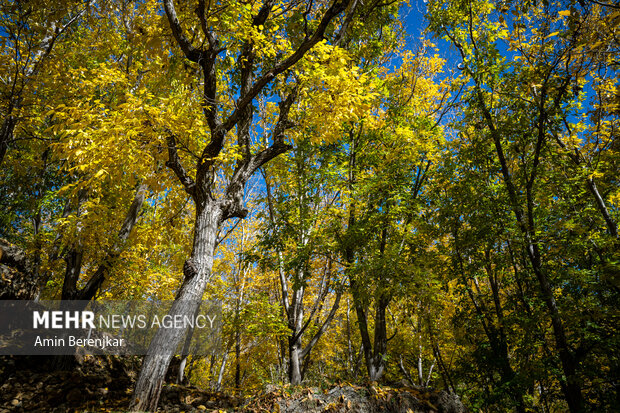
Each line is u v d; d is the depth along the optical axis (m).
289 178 10.42
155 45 5.86
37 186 10.59
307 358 11.35
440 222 8.94
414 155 9.46
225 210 5.46
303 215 9.65
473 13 9.54
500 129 7.95
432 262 8.84
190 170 6.23
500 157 8.52
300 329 10.20
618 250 6.78
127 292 9.35
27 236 11.68
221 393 6.41
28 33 6.51
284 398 4.75
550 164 8.59
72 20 6.83
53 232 8.73
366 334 9.79
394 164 9.58
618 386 6.89
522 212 8.11
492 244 8.60
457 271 9.05
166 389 5.82
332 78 5.22
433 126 10.16
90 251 7.54
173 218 7.41
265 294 10.62
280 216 10.21
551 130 7.29
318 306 10.45
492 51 8.55
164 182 6.03
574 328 6.88
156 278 9.67
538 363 7.11
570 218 7.62
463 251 9.00
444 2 10.05
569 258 7.76
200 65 5.73
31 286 7.49
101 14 7.41
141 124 4.55
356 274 8.38
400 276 7.83
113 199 8.90
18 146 9.75
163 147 5.08
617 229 7.64
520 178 8.28
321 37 5.29
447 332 10.80
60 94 6.79
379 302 10.02
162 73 6.53
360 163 10.80
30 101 6.67
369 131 10.09
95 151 4.32
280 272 10.19
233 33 5.47
